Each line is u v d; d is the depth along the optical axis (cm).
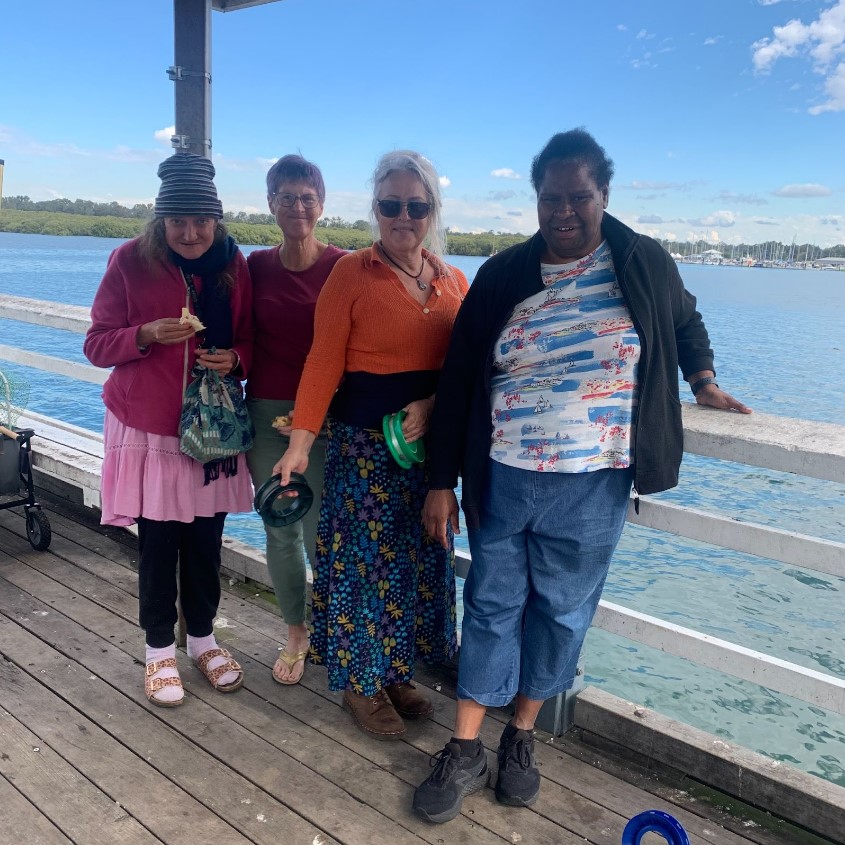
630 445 171
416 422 195
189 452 213
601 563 183
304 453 196
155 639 234
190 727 219
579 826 184
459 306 206
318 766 204
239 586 314
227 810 186
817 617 706
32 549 342
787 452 174
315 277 225
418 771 204
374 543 206
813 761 481
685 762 201
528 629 192
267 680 247
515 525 179
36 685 238
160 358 215
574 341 166
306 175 212
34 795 189
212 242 214
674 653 207
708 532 193
